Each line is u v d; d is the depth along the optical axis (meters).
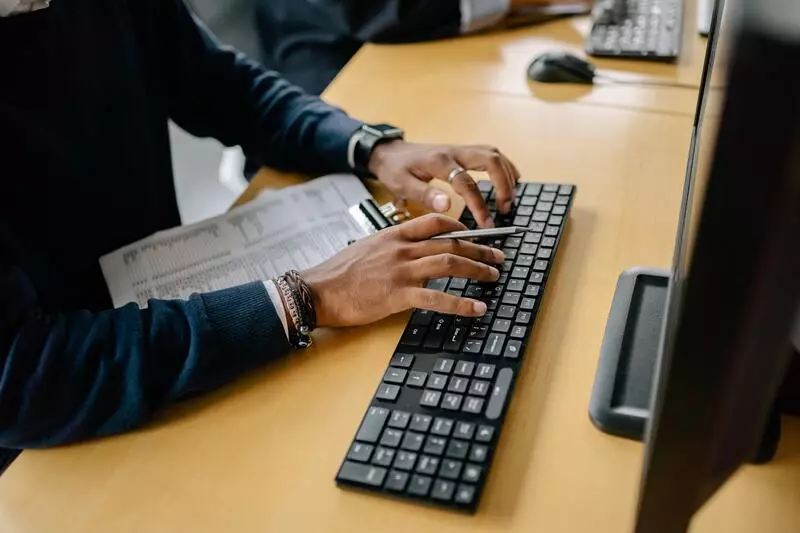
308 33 1.47
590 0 1.35
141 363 0.68
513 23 1.32
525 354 0.68
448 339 0.69
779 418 0.59
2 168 0.85
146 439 0.67
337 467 0.62
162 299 0.79
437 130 1.06
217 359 0.69
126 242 1.03
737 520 0.54
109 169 0.99
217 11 1.56
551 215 0.84
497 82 1.16
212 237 0.90
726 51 0.31
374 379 0.69
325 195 0.95
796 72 0.28
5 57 0.83
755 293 0.33
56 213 0.92
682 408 0.37
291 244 0.87
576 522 0.55
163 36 1.08
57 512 0.62
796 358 0.55
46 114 0.88
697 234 0.32
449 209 0.89
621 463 0.58
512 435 0.61
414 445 0.60
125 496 0.62
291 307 0.72
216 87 1.11
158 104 1.11
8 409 0.66
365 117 1.11
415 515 0.57
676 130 1.00
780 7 0.29
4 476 0.65
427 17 1.29
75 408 0.67
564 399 0.64
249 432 0.66
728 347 0.34
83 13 0.91
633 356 0.66
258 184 1.02
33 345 0.68
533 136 1.02
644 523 0.43
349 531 0.57
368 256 0.76
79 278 0.95
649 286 0.72
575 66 1.12
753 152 0.30
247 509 0.60
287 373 0.71
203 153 1.87
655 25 1.23
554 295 0.75
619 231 0.83
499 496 0.57
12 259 0.82
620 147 0.98
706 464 0.39
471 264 0.74
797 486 0.56
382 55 1.28
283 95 1.07
